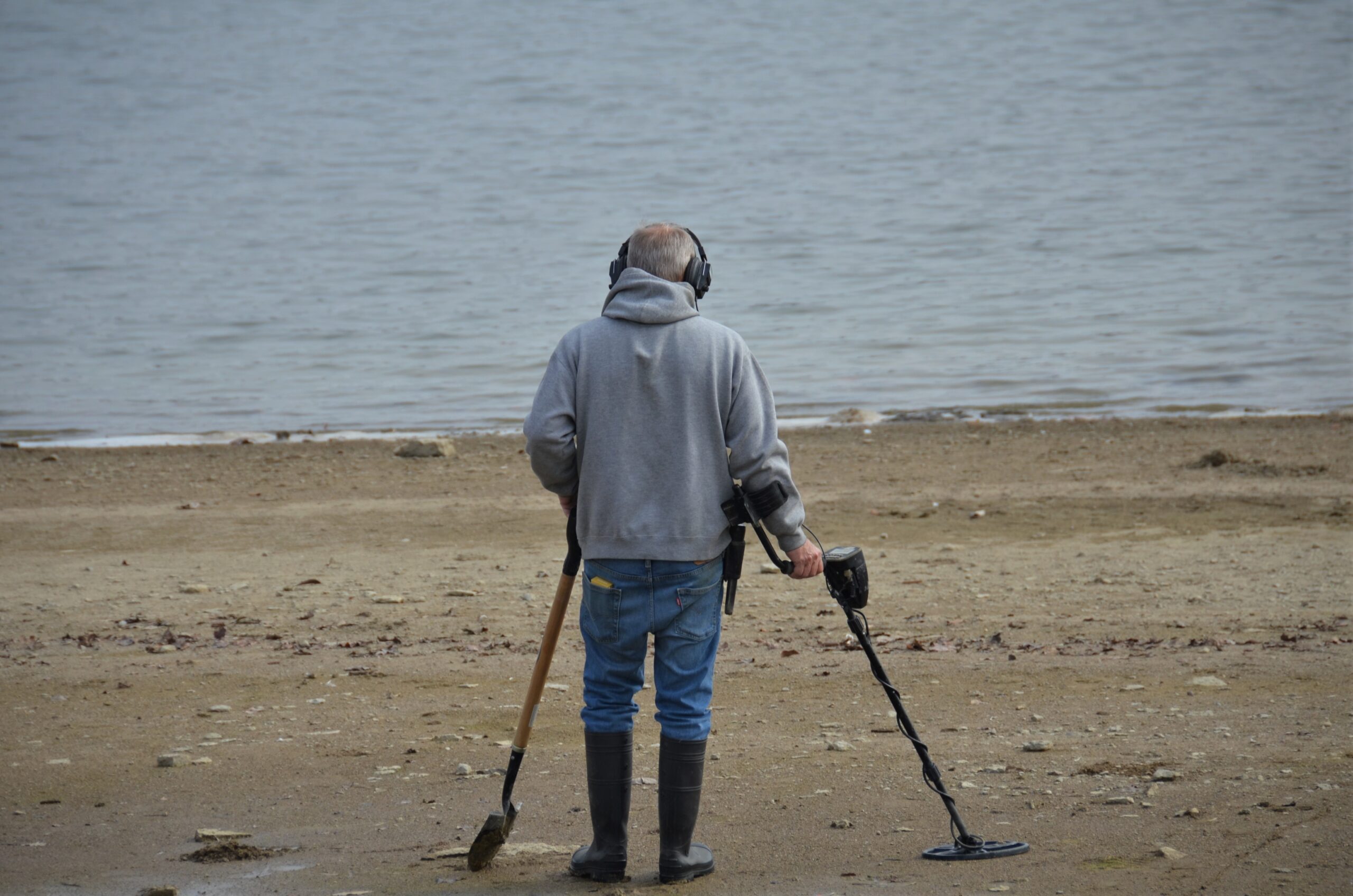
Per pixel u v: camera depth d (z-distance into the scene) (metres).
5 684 25.19
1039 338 92.00
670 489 15.05
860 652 26.48
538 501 46.00
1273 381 73.88
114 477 52.84
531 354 89.44
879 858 15.81
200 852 16.62
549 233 176.75
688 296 15.34
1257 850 15.34
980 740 20.61
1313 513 40.34
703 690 15.43
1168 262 133.38
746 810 17.83
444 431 65.88
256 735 21.89
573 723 22.44
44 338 100.19
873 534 39.47
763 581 33.84
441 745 21.25
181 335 100.56
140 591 33.28
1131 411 66.56
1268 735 20.09
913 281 125.56
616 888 15.21
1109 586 31.78
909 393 73.62
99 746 21.42
